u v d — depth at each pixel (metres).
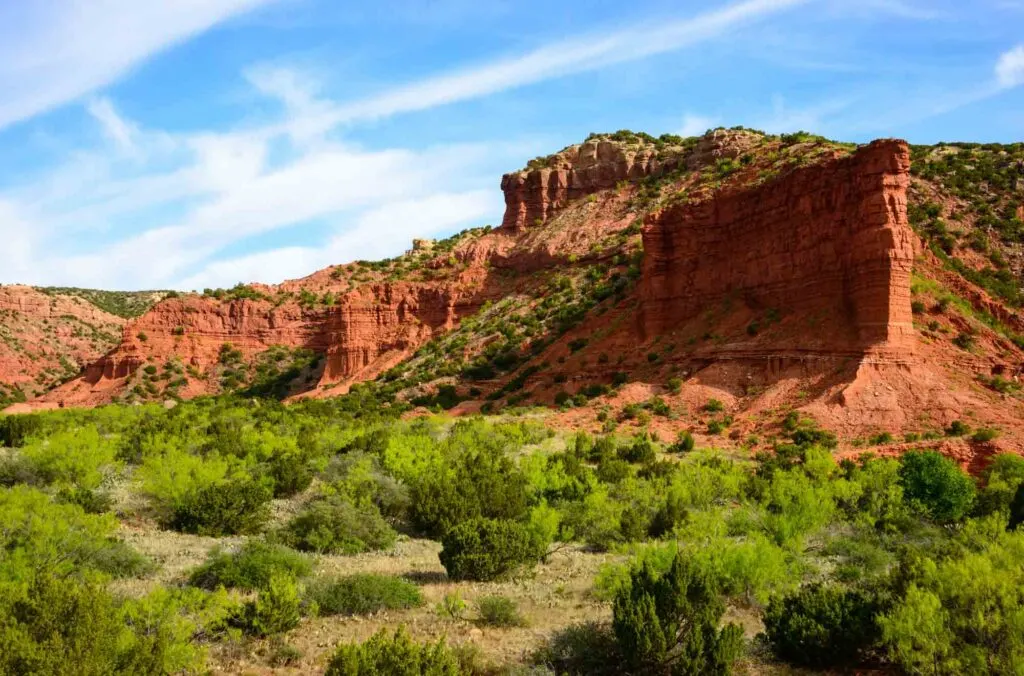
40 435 48.16
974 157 84.19
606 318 81.06
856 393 50.16
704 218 71.69
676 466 38.41
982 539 21.59
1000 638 13.71
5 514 18.33
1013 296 62.09
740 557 18.86
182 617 14.85
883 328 52.62
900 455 43.41
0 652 11.00
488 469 31.47
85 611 12.09
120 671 11.77
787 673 14.38
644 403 60.59
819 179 60.84
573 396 68.06
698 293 70.69
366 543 24.41
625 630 14.13
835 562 23.28
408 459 34.28
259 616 15.41
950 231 70.50
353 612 17.12
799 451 43.84
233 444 40.62
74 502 25.72
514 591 19.41
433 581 20.33
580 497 30.48
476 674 13.98
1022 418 46.78
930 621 13.58
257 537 24.88
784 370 56.28
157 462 30.05
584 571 21.59
